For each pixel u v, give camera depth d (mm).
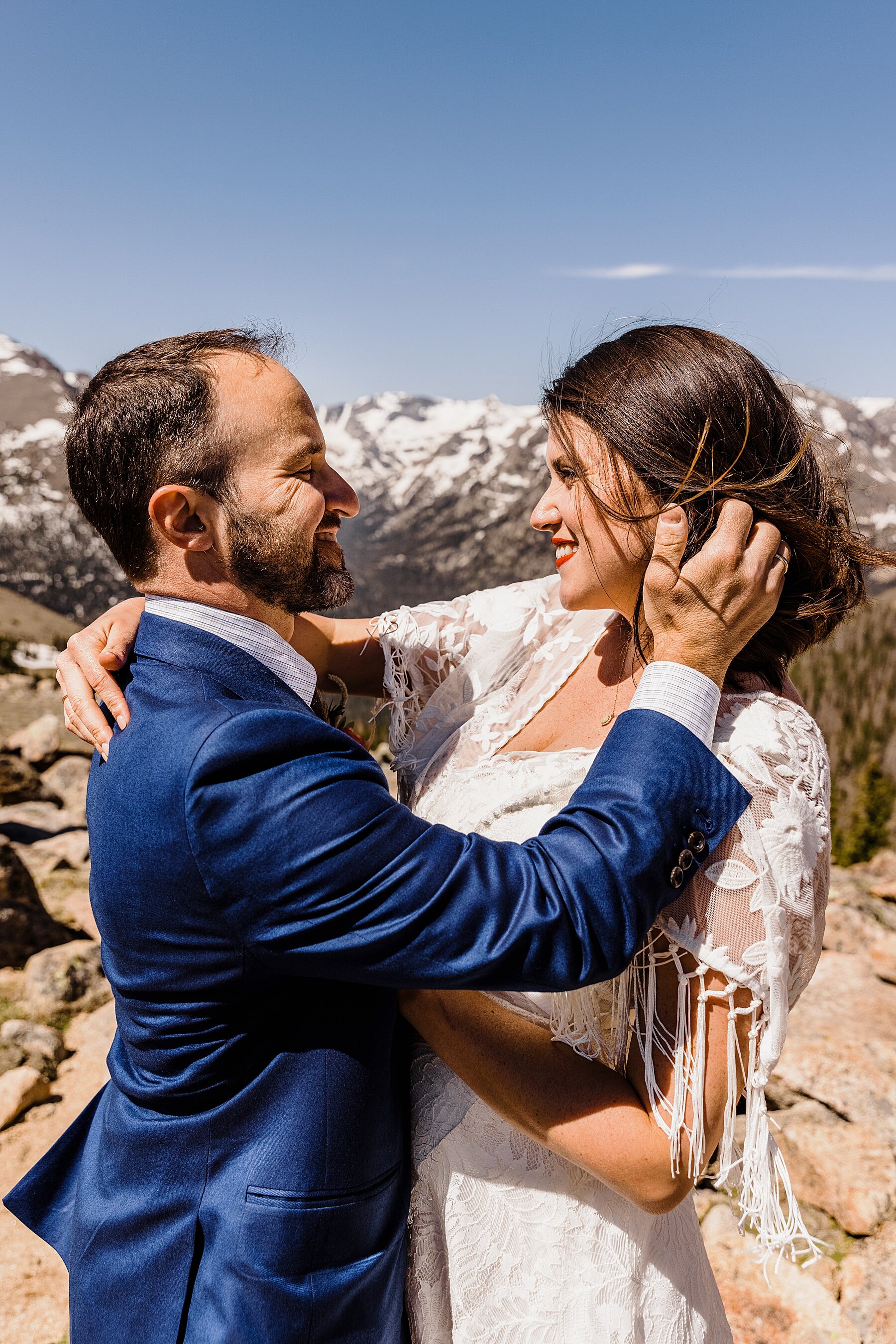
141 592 1082
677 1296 1168
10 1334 2727
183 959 918
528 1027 1064
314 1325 946
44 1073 4117
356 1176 981
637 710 984
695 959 991
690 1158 992
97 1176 1051
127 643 1079
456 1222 1138
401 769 1484
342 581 1085
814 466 1102
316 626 1580
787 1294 2373
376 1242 1029
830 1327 2289
